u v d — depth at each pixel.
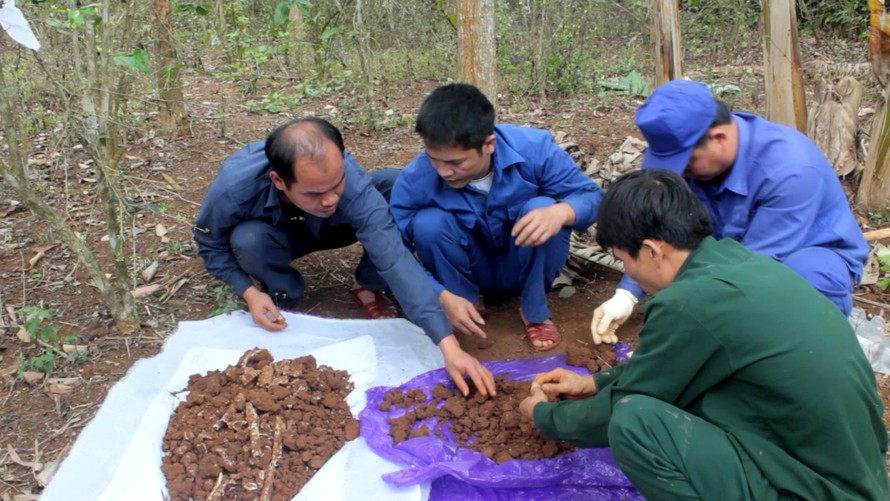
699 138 2.21
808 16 7.46
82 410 2.51
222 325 2.83
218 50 8.38
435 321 2.49
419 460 2.17
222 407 2.37
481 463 2.14
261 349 2.65
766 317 1.62
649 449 1.69
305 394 2.42
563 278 3.29
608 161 4.14
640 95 6.29
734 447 1.69
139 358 2.79
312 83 6.72
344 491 2.07
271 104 6.11
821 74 5.00
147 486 2.06
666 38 3.46
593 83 6.50
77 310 3.10
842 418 1.61
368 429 2.31
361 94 6.23
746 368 1.65
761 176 2.32
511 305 3.21
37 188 4.20
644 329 1.79
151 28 4.70
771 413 1.66
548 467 2.13
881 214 3.82
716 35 7.59
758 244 2.36
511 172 2.71
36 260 3.52
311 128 2.33
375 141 5.23
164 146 5.15
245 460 2.19
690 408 1.81
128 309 2.92
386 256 2.57
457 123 2.38
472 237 2.89
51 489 2.05
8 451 2.33
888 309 3.00
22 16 2.36
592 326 2.63
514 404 2.41
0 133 5.00
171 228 3.86
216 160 4.91
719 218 2.47
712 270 1.70
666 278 1.83
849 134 4.07
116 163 3.12
